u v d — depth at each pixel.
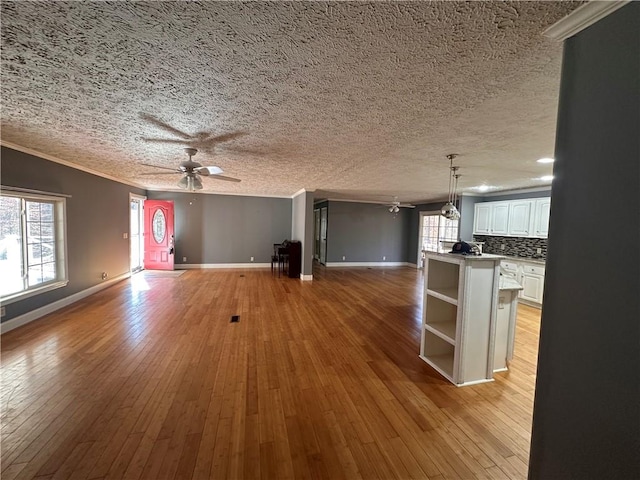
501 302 2.87
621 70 0.97
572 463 1.13
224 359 2.94
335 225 9.53
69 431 1.88
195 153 3.37
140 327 3.76
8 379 2.49
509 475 1.63
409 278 7.63
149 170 4.99
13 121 2.54
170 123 2.48
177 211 8.19
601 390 1.04
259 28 1.24
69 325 3.76
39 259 4.06
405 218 10.11
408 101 1.97
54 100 2.05
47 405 2.14
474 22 1.18
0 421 1.96
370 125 2.45
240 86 1.79
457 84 1.73
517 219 6.08
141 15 1.16
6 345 3.14
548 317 1.24
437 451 1.79
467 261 2.52
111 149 3.50
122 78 1.72
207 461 1.67
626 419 0.96
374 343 3.42
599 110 1.04
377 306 4.97
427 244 9.41
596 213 1.05
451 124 2.40
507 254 6.49
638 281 0.93
